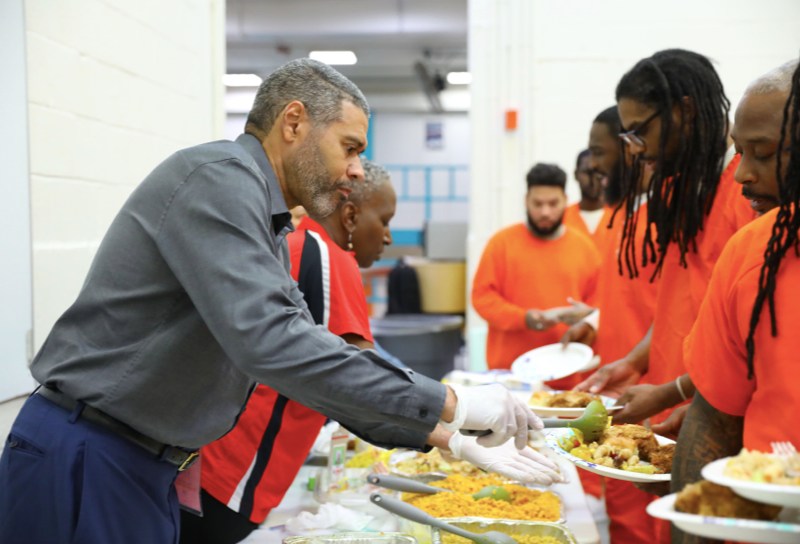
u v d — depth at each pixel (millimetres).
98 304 1360
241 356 1218
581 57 4805
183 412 1387
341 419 1504
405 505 1533
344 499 2018
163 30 3406
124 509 1367
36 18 2311
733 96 4699
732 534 795
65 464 1351
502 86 4883
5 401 2135
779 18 4645
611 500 2340
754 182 1215
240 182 1288
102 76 2770
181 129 3670
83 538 1339
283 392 1251
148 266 1327
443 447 1692
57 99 2438
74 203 2555
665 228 2012
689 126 1916
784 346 1071
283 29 8656
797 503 788
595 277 3502
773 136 1153
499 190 4922
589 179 4027
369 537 1551
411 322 6824
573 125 4832
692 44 4715
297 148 1437
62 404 1393
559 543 1540
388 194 2215
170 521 1461
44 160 2359
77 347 1374
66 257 2500
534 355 2842
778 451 942
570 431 1626
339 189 1473
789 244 1068
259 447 1786
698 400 1249
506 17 4852
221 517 1778
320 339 1232
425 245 8586
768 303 1086
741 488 815
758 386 1114
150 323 1347
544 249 3492
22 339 2230
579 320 3090
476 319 4992
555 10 4801
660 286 2113
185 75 3723
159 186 1315
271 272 1252
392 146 13555
